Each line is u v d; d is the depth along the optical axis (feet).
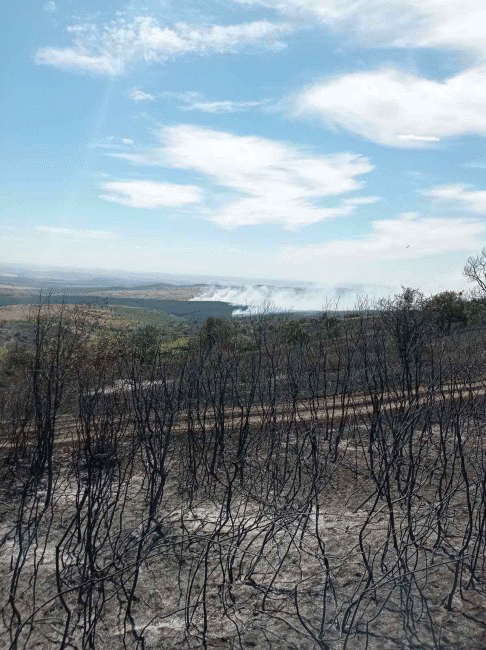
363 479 37.22
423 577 23.06
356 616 22.24
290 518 26.91
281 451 42.96
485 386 41.45
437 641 19.90
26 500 35.83
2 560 28.66
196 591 25.34
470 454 37.65
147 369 41.93
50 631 22.90
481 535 23.88
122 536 30.35
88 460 29.04
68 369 36.45
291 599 24.03
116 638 22.30
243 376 49.60
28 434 45.60
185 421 44.62
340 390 54.39
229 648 20.98
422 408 35.91
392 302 48.57
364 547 27.78
